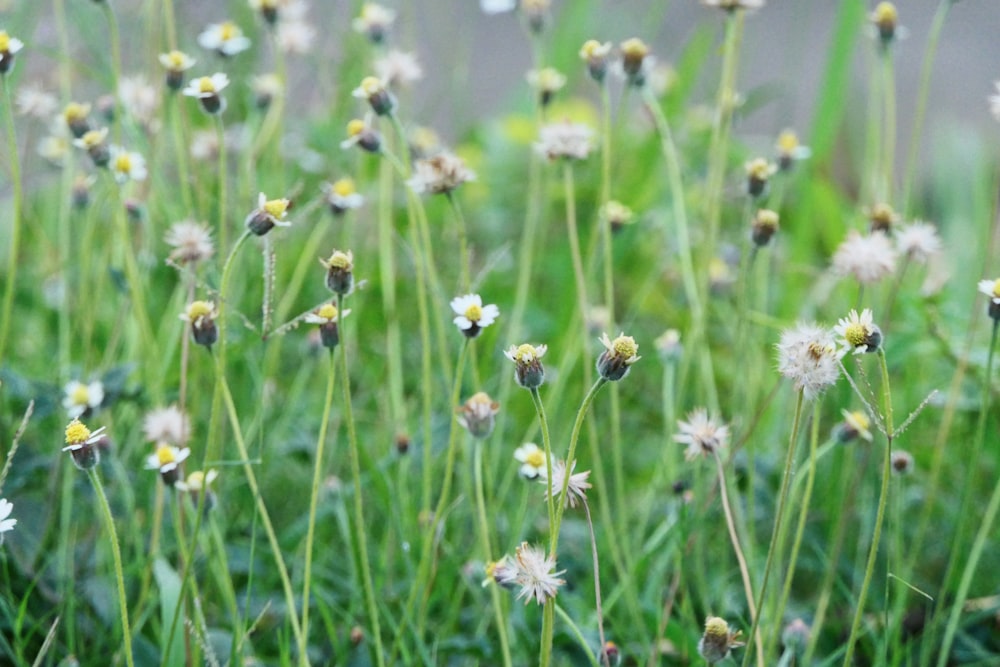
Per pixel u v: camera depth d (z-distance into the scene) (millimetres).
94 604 1189
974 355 1284
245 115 1577
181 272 1208
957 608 1167
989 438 1314
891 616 1240
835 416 1316
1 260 1538
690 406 1443
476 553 1228
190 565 1093
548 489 1021
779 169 1318
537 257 1460
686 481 1218
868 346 1045
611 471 1371
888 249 1188
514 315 1353
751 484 1190
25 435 1289
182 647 1133
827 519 1284
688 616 1186
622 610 1229
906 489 1311
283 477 1337
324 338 1080
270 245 1100
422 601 1163
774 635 1116
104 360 1277
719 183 1308
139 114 1350
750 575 1183
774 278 1521
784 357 1049
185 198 1275
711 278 1421
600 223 1305
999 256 1480
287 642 1146
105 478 1237
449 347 1396
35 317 1431
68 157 1345
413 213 1214
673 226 1572
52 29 1573
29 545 1215
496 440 1293
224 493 1248
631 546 1275
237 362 1329
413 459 1252
